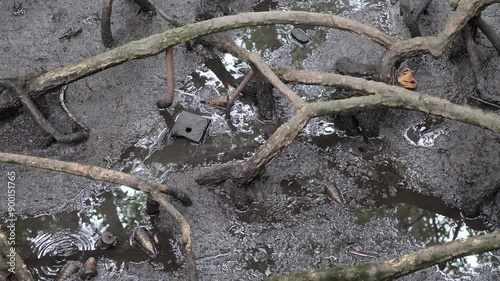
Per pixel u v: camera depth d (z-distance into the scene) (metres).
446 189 3.28
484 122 3.01
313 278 2.66
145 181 3.00
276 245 3.08
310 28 4.03
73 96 3.70
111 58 3.38
